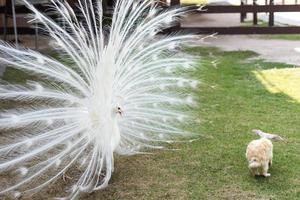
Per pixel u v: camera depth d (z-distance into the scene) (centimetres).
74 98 456
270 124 636
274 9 1266
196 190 462
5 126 459
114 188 470
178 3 1188
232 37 1339
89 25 480
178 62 534
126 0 491
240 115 673
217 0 2195
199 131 606
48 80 593
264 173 479
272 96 769
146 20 515
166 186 472
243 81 861
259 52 1129
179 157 536
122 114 459
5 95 447
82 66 457
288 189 459
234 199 444
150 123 542
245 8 1256
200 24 1605
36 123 457
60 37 477
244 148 557
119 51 468
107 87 441
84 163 468
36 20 516
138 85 505
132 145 532
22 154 454
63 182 480
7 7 1201
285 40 1284
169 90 564
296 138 583
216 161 524
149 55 516
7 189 436
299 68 952
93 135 450
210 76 888
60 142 443
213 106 713
